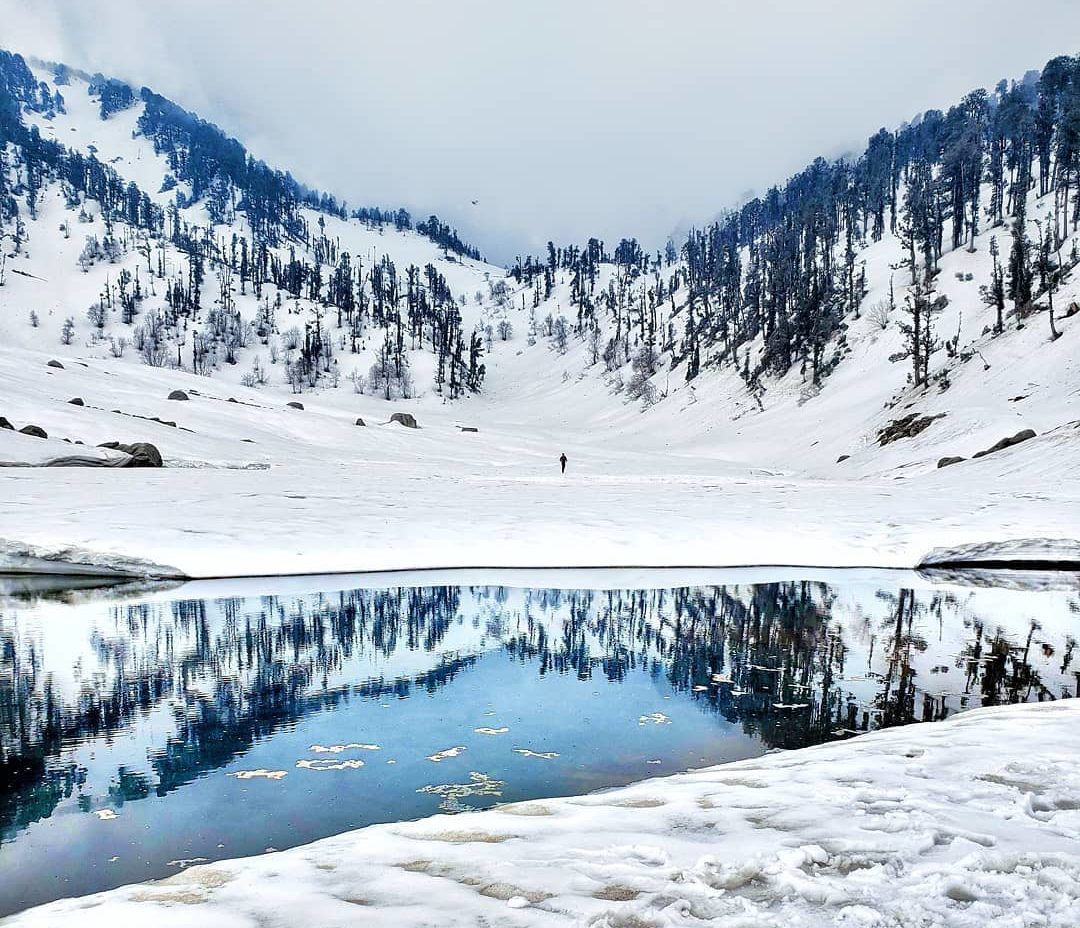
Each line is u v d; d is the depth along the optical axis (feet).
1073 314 180.45
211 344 554.87
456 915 9.94
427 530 65.82
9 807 20.12
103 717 27.48
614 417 385.70
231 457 142.92
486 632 40.06
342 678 32.27
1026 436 133.69
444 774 22.03
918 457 155.22
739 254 618.03
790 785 15.61
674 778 17.44
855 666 33.71
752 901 10.14
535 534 65.62
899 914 9.59
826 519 73.97
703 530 68.59
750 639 38.78
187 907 10.61
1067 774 15.48
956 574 58.54
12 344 560.20
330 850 13.00
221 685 31.24
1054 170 373.40
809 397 268.21
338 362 543.80
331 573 55.83
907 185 474.08
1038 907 9.68
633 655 35.70
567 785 21.08
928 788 14.80
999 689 30.19
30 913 10.83
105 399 180.86
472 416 449.89
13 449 108.27
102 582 52.13
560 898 10.42
